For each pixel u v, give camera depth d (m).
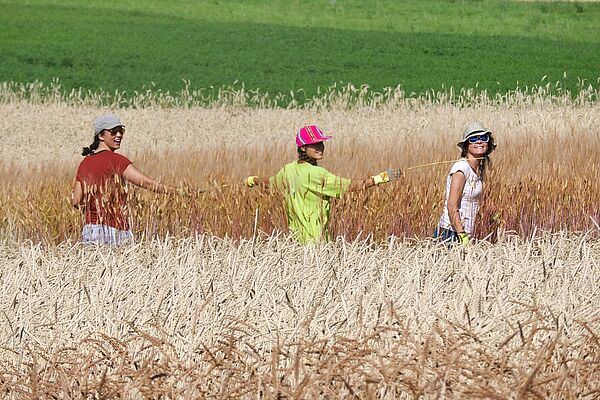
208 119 93.31
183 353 21.72
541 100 86.31
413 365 19.61
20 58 136.88
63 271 27.69
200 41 155.00
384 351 20.92
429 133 71.88
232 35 160.50
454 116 80.69
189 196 36.84
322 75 127.44
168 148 74.19
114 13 181.38
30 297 25.05
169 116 96.06
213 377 20.45
